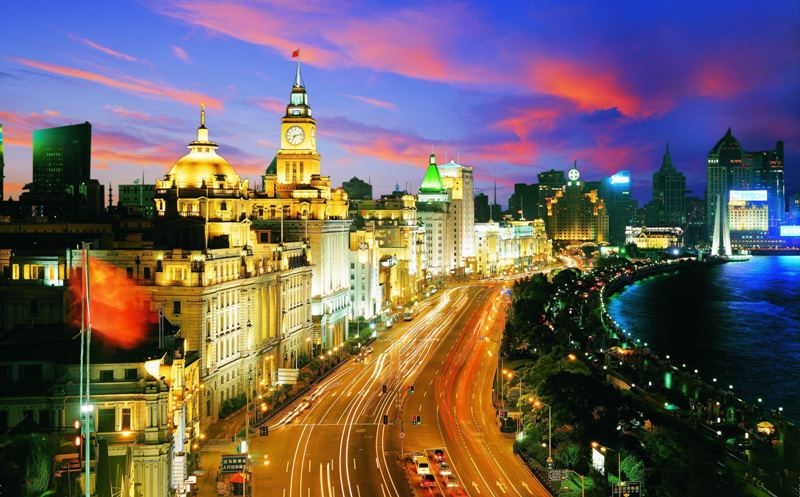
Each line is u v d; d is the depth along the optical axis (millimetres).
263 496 127562
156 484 119312
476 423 174125
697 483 124000
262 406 176125
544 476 136625
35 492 101562
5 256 173000
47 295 170250
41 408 120312
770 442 173125
